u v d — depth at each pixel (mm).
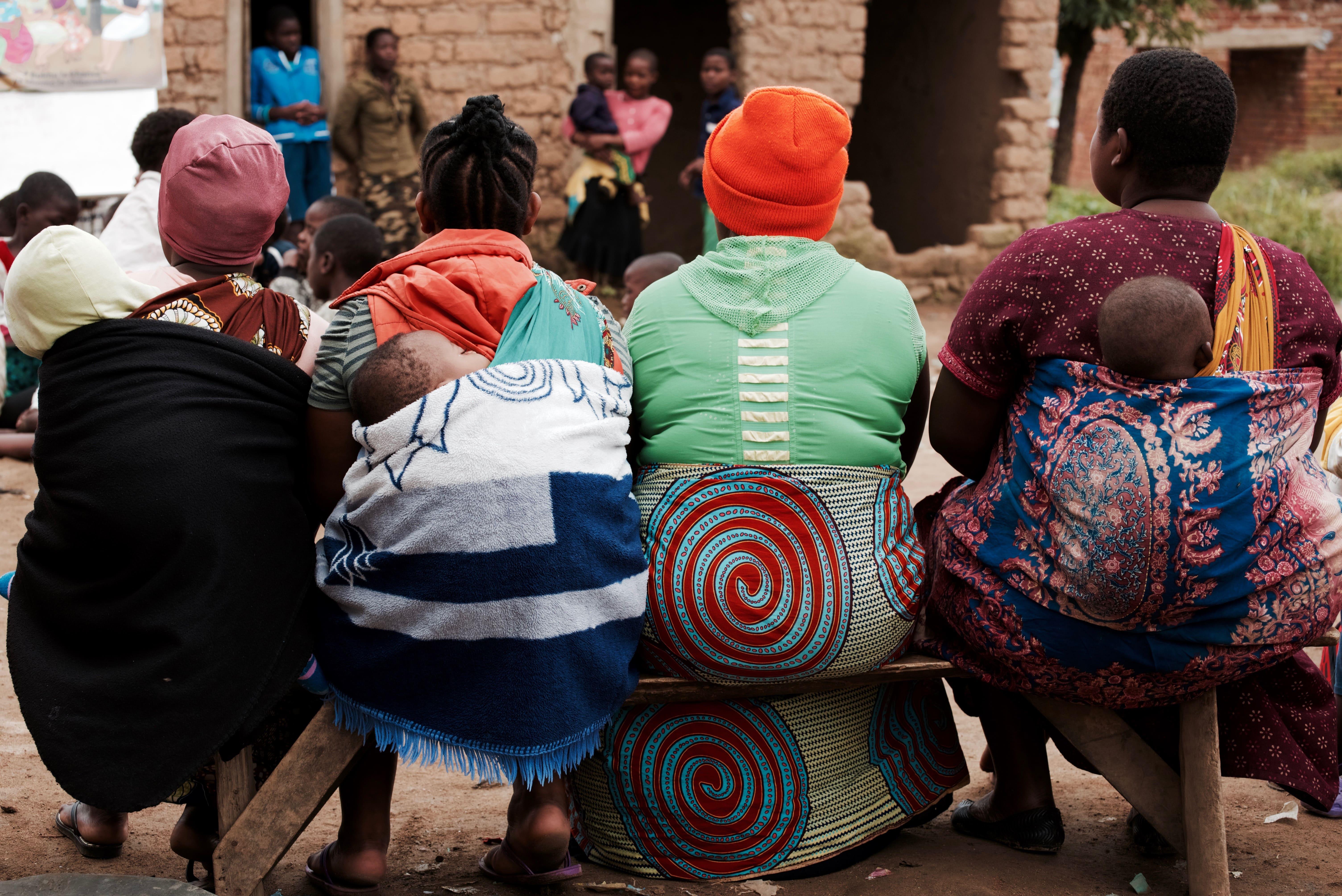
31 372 6332
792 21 10789
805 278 2506
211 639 2121
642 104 10031
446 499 2133
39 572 2201
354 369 2287
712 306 2498
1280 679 2562
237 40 9508
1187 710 2438
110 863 2648
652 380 2529
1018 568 2408
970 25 12258
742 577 2371
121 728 2098
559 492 2170
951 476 6188
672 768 2523
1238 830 2834
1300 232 13367
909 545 2533
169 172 2383
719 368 2463
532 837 2344
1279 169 18484
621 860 2574
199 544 2119
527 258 2441
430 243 2426
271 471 2240
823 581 2373
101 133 9172
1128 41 17719
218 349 2215
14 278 2154
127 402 2139
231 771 2268
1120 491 2252
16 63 8867
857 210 11250
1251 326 2387
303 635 2252
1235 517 2264
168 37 9344
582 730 2217
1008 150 11836
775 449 2424
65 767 2090
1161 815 2494
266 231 2439
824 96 2561
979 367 2520
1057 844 2674
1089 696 2430
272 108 9336
